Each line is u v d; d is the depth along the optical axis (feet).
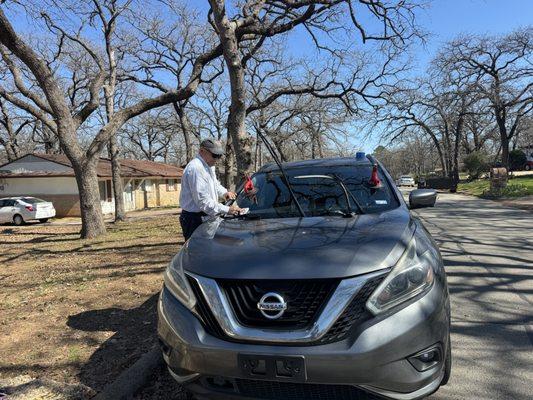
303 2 40.81
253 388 8.34
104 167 105.81
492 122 167.94
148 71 83.97
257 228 10.89
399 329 8.05
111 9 58.75
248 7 40.78
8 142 129.29
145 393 11.17
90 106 48.55
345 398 8.05
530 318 15.49
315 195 13.37
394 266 8.55
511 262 24.16
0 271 28.02
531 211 52.16
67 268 27.43
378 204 12.57
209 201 14.30
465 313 16.28
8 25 39.40
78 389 10.66
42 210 85.92
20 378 11.53
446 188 124.26
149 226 55.62
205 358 8.37
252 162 35.70
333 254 8.64
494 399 10.32
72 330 15.25
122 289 20.63
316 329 7.88
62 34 54.65
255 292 8.36
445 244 30.78
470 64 117.39
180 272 9.48
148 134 178.91
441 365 8.60
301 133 98.89
